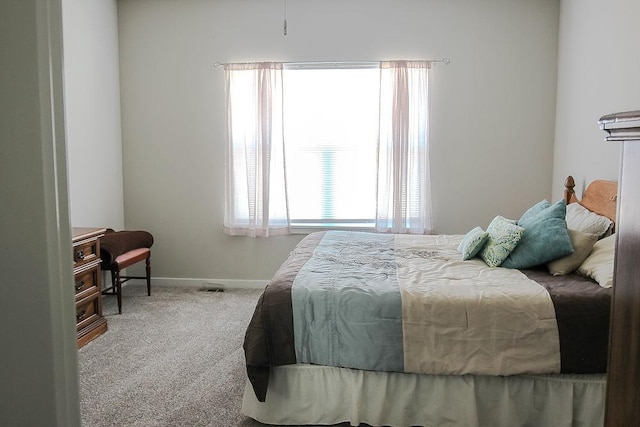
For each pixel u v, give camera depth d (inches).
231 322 147.1
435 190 180.4
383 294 87.5
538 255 103.2
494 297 85.7
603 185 123.0
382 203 178.1
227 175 180.7
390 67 173.2
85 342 128.5
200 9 179.3
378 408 86.6
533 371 81.7
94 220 168.2
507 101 174.9
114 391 102.7
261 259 187.0
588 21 144.5
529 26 171.6
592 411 83.1
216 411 94.7
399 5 174.4
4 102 29.5
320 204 185.9
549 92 173.0
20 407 31.2
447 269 106.1
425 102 173.8
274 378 88.8
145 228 188.4
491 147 177.0
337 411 88.3
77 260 126.3
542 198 176.9
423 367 83.7
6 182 29.9
